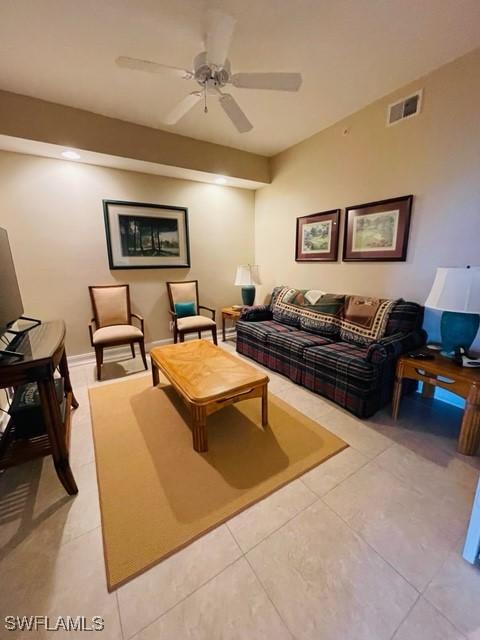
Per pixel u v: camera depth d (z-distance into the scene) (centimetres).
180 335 359
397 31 183
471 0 159
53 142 262
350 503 146
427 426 210
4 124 242
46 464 176
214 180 392
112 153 291
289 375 289
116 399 254
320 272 358
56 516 140
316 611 102
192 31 180
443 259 238
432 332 250
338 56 206
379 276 290
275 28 178
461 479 161
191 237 404
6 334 188
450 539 127
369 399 215
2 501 149
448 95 219
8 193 285
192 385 192
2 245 179
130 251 358
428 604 104
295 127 319
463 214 222
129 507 144
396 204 263
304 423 215
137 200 354
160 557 120
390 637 95
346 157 305
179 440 197
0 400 212
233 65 213
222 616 101
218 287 443
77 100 255
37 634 97
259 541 127
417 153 245
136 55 202
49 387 142
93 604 105
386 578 112
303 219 367
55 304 323
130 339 310
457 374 179
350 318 281
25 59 203
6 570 116
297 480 161
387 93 256
